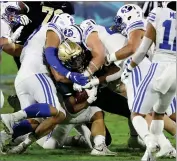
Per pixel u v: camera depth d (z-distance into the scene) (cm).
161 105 1516
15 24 1917
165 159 1580
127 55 1705
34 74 1688
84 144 1827
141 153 1717
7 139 1670
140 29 1722
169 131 1728
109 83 1789
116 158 1595
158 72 1492
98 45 1734
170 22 1498
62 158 1581
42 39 1744
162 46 1498
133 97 1638
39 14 2122
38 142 1820
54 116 1636
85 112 1714
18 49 1903
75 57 1677
